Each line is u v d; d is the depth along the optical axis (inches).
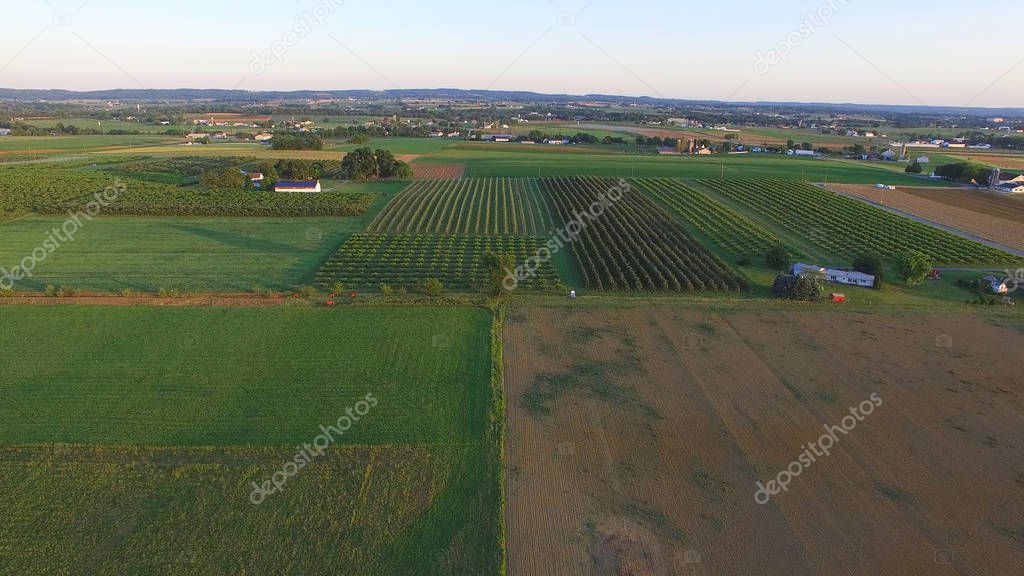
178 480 1182.3
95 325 1887.3
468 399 1488.7
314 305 2105.1
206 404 1444.4
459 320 1982.0
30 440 1290.6
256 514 1097.4
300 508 1112.8
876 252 2970.0
